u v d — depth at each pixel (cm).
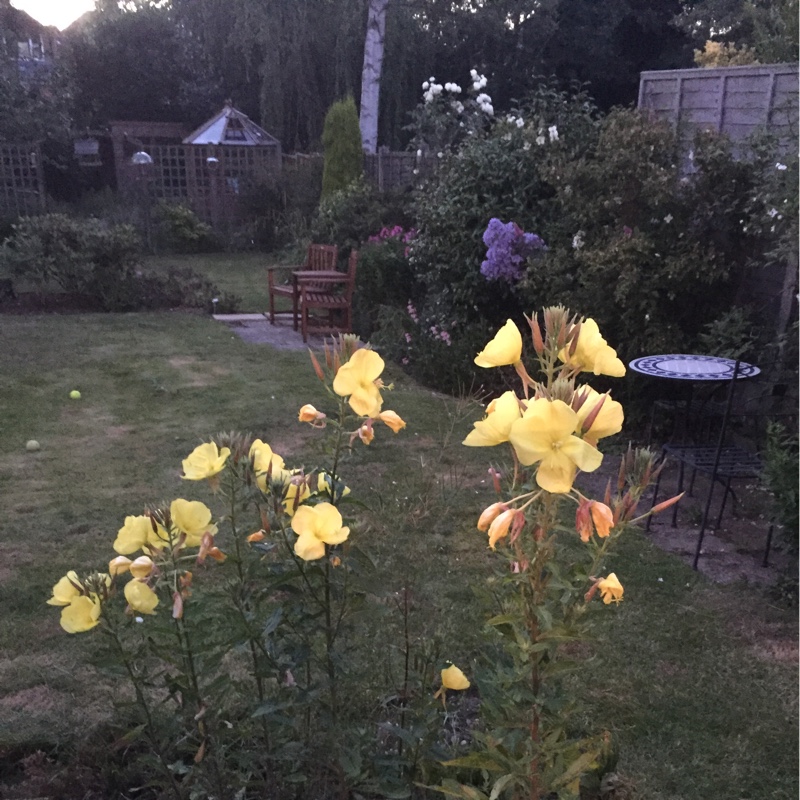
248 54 1853
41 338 822
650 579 357
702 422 514
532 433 119
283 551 172
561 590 148
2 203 1534
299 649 174
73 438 533
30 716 253
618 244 540
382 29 1535
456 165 722
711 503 445
